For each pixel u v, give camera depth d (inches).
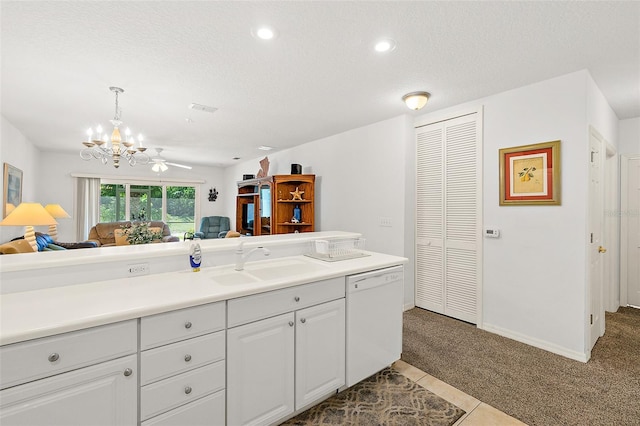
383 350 84.7
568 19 66.6
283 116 139.2
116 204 270.8
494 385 80.3
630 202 141.1
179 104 122.7
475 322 119.3
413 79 99.1
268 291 61.9
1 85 102.8
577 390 77.8
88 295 54.1
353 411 70.2
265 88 106.6
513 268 107.2
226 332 56.6
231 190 306.2
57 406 41.7
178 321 51.3
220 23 68.3
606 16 65.4
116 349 45.9
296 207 198.4
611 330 116.0
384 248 145.6
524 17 65.9
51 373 41.2
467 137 120.9
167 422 50.6
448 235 128.2
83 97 114.3
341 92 110.3
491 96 112.9
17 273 55.6
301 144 200.7
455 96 113.8
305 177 185.6
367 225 154.3
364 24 68.9
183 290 57.4
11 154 153.9
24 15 64.4
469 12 64.3
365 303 80.0
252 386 60.2
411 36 73.9
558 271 96.9
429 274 136.1
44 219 139.1
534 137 101.6
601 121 109.1
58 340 41.6
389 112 133.6
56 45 77.1
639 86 103.6
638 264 141.9
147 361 48.6
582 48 79.2
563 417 67.9
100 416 44.9
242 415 58.9
